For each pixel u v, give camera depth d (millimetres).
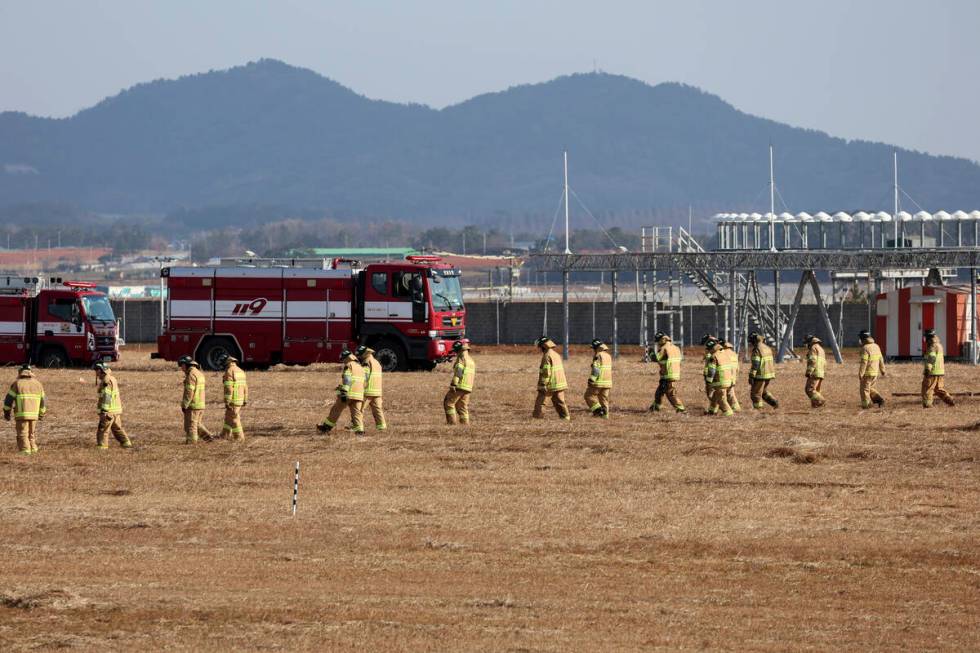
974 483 80250
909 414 111812
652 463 87625
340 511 72812
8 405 92562
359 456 90625
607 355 110375
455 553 63594
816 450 91812
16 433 98188
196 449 94125
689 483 80688
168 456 91188
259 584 58094
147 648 49438
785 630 51594
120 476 83562
